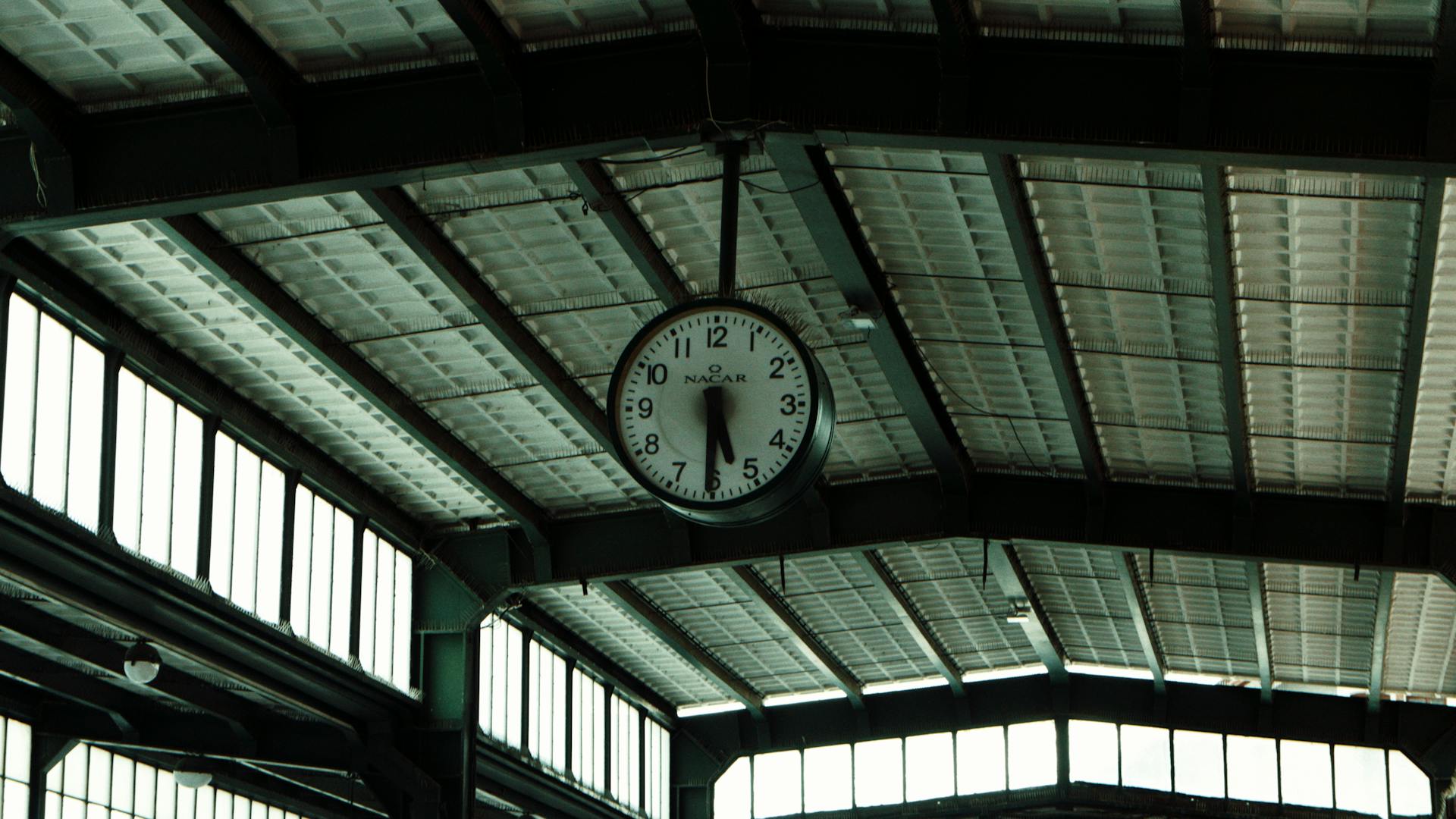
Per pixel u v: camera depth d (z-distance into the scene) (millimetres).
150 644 28969
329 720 35000
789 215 25781
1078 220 25078
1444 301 25641
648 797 49844
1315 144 19938
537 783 42062
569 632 44469
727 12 20047
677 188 24859
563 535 36500
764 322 15688
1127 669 49062
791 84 20609
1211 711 48844
